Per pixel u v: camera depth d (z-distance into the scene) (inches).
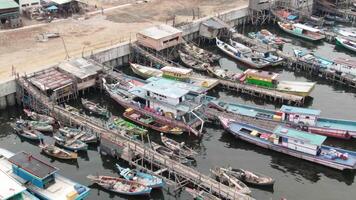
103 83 3932.1
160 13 5531.5
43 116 3469.5
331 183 2878.9
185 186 2743.6
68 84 3767.2
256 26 5807.1
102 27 5007.4
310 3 6058.1
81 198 2532.0
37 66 4025.6
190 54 4660.4
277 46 4990.2
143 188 2682.1
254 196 2738.7
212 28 5039.4
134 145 3043.8
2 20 4916.3
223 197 2618.1
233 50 4736.7
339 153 2997.0
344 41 5044.3
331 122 3415.4
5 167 2741.1
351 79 4099.4
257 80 4020.7
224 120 3395.7
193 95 3558.1
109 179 2785.4
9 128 3481.8
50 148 3080.7
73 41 4601.4
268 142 3174.2
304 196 2753.4
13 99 3789.4
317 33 5295.3
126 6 5748.0
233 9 5689.0
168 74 4042.8
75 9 5413.4
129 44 4525.1
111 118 3553.2
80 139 3169.3
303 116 3368.6
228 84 4065.0
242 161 3083.2
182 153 3070.9
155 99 3491.6
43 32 4808.1
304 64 4429.1
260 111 3570.4
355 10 6013.8
